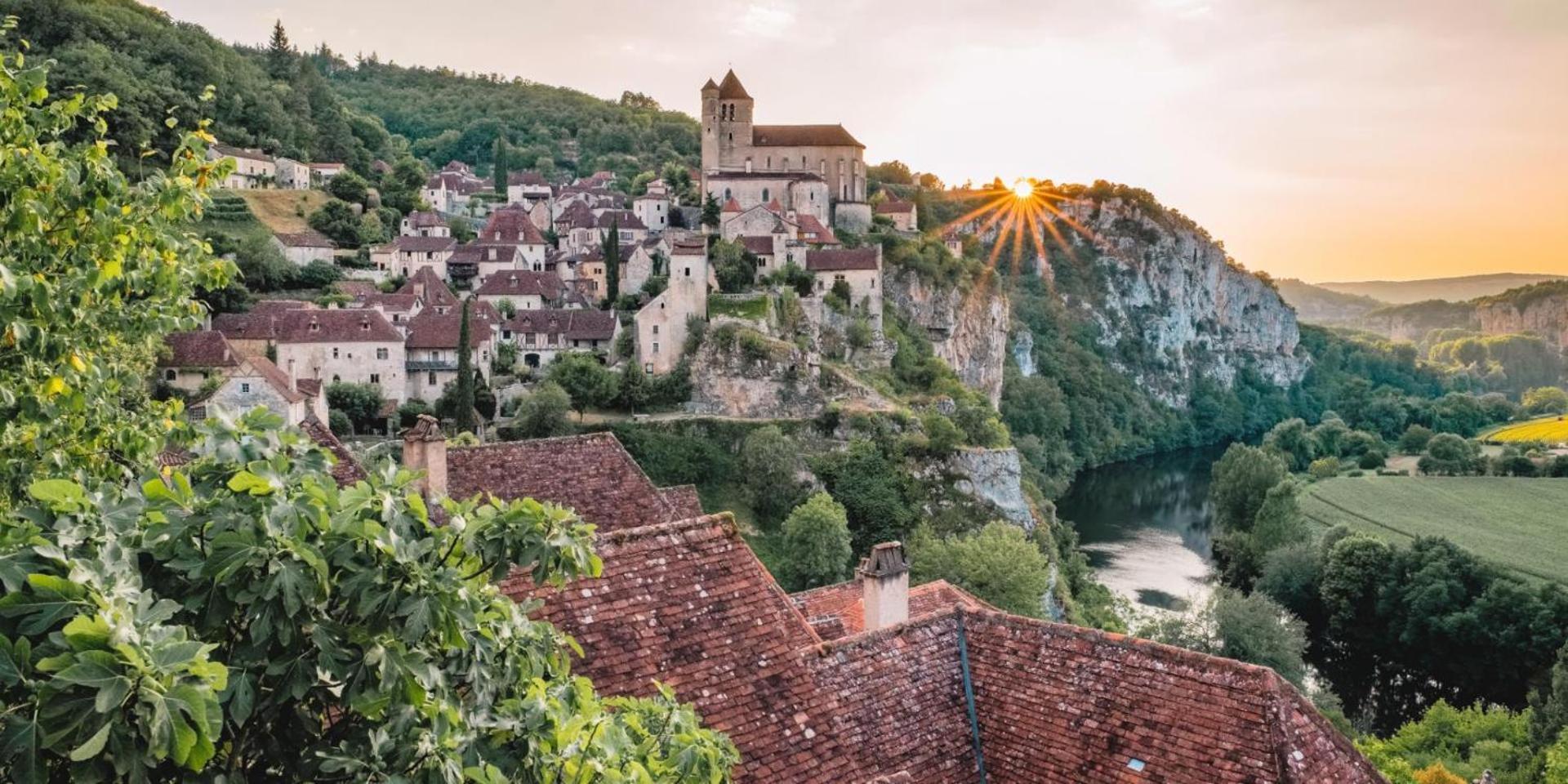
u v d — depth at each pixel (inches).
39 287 580.1
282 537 404.5
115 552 397.7
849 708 752.3
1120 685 758.5
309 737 439.5
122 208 707.4
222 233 5930.1
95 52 7273.6
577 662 679.7
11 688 348.2
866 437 5083.7
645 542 769.6
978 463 4862.2
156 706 326.0
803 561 3695.9
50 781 368.8
